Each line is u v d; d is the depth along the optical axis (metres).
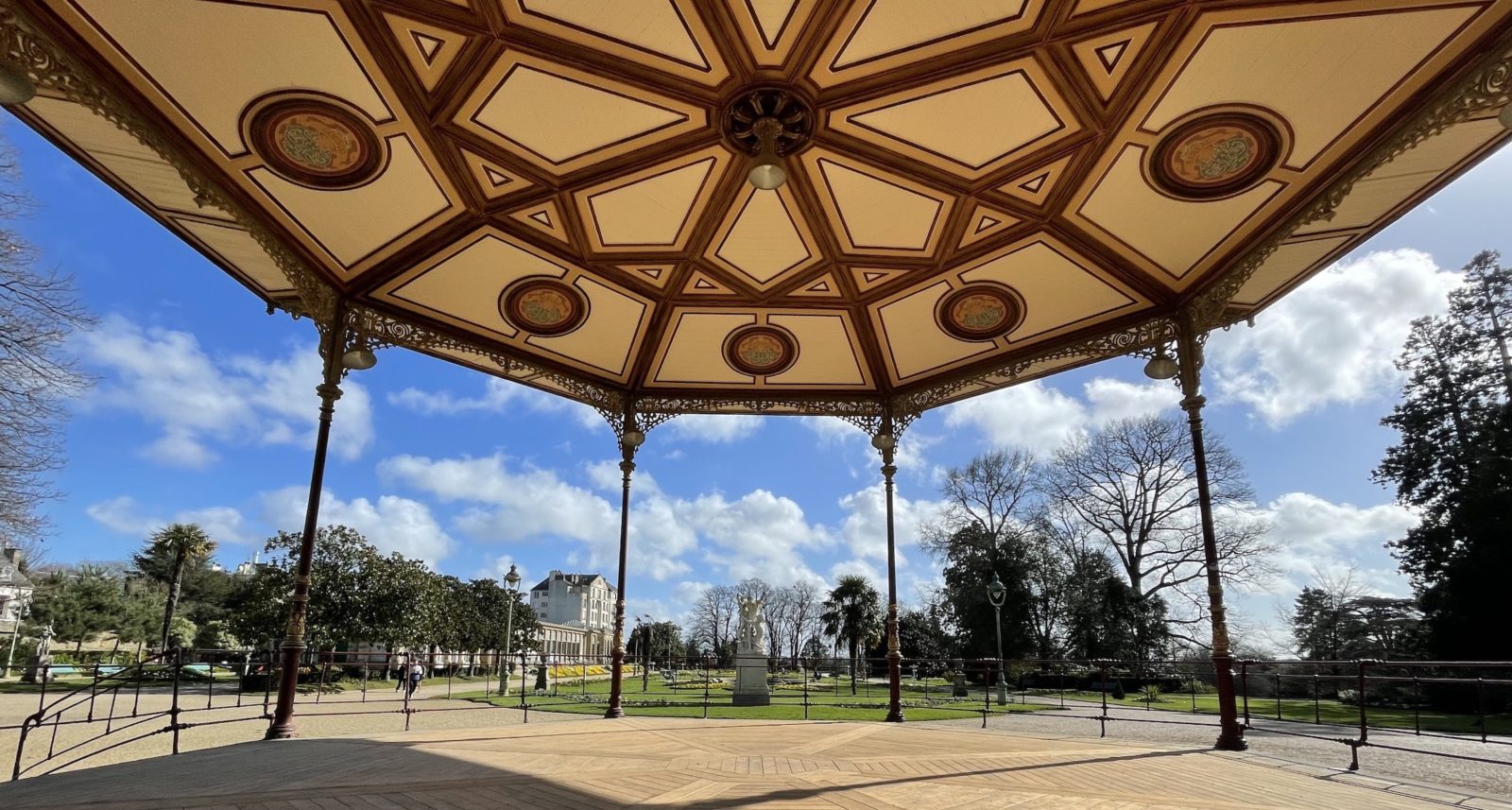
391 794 3.78
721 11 4.20
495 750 5.68
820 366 9.49
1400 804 3.86
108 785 4.01
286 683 6.43
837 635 37.28
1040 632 30.30
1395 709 16.11
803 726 8.14
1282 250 6.44
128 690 18.98
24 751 8.61
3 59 4.00
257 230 5.96
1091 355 8.19
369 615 21.84
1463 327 22.05
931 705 14.48
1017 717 12.12
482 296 7.68
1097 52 4.41
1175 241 6.46
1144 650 26.02
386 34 4.25
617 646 9.40
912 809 3.51
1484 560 18.55
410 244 6.63
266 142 5.14
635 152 5.52
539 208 6.23
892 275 7.48
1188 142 5.16
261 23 4.11
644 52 4.49
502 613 43.62
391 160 5.44
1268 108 4.77
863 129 5.27
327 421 7.00
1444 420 21.69
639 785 4.10
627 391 10.02
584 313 8.19
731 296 7.95
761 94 4.84
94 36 4.12
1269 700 18.22
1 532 12.79
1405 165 5.25
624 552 9.56
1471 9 3.89
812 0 4.11
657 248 6.98
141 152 5.22
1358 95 4.59
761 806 3.53
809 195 6.14
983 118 5.08
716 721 8.72
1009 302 7.81
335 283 7.10
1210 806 3.69
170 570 44.03
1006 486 31.53
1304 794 4.13
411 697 17.55
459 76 4.62
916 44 4.41
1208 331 7.14
